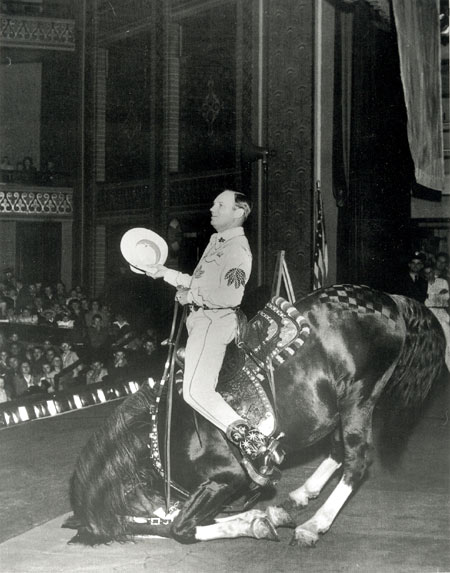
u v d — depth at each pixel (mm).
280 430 4273
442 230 14047
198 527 4297
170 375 4301
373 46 12344
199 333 4250
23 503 5355
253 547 4402
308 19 13000
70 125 23484
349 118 12609
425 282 11047
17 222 23453
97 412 8820
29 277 23484
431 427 7605
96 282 22500
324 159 13062
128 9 20688
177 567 4121
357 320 4395
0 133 25422
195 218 18500
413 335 4566
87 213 22703
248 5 15102
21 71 25266
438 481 5727
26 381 12578
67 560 4238
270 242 13453
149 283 18734
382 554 4273
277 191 13398
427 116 10859
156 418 4301
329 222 12898
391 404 4676
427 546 4391
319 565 4125
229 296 4254
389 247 13062
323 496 5223
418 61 10523
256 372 4281
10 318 18188
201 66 18141
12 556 4301
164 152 19375
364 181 12508
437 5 11367
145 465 4324
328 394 4340
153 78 19734
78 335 16062
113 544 4477
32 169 23016
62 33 22938
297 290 13062
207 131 18062
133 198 20875
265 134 13703
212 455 4184
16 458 6594
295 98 13211
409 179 13578
